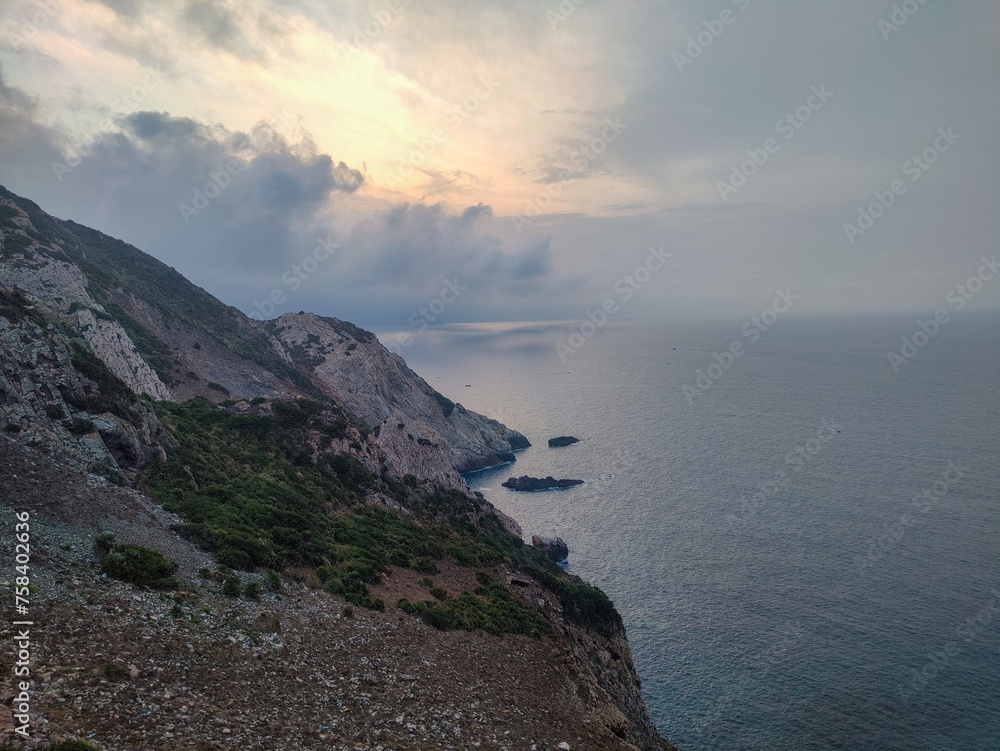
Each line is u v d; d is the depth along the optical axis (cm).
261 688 1689
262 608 2266
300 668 1903
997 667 5725
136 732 1247
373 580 3164
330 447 5706
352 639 2306
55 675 1352
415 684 2119
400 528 4503
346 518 4269
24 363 2952
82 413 3039
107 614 1739
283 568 2777
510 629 3198
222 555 2559
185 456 3772
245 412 5900
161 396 6819
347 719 1703
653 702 5328
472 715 2038
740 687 5506
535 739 2045
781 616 6706
